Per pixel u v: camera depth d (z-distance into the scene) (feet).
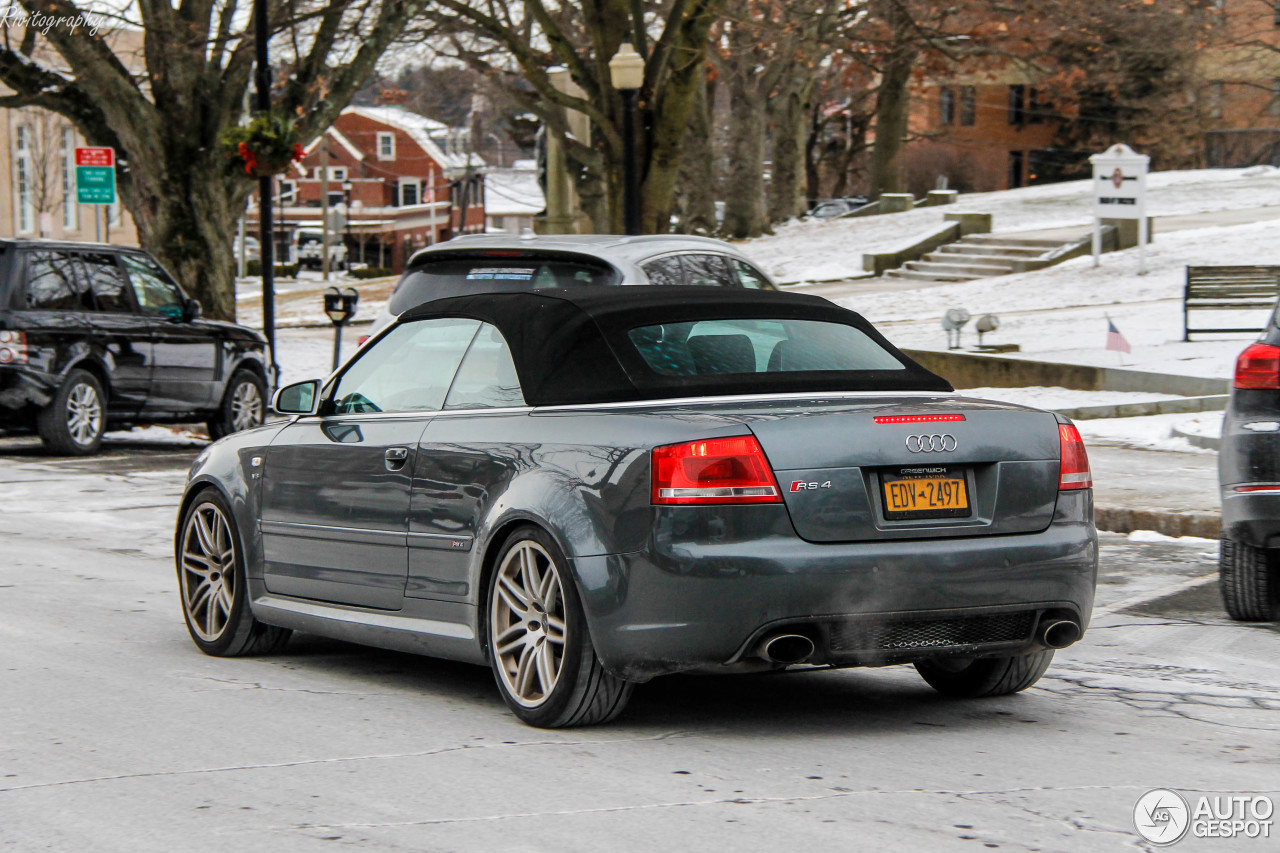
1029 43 164.66
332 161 484.33
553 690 23.73
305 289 263.49
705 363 25.04
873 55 151.64
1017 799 20.33
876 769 21.94
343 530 27.66
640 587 22.36
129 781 21.50
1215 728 24.86
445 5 100.42
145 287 75.05
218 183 103.04
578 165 157.58
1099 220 139.64
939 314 125.70
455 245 49.06
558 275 46.57
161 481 62.80
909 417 23.13
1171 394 76.07
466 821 19.39
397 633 26.63
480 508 24.85
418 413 26.91
